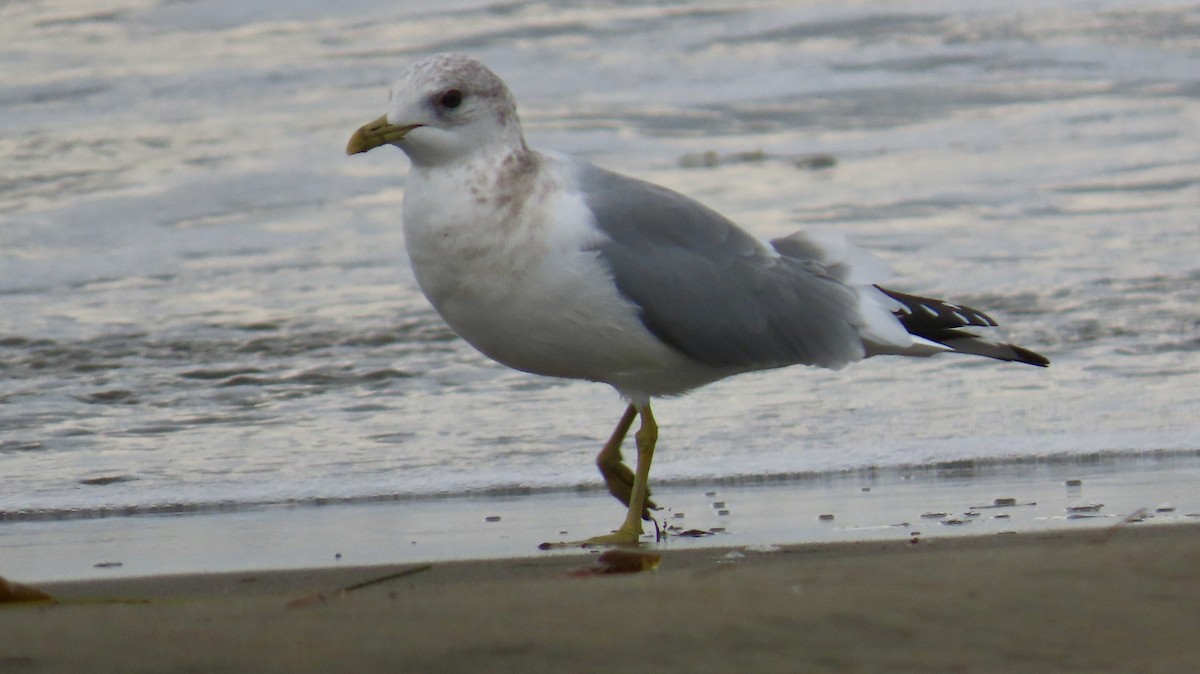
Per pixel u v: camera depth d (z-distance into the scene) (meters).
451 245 9.29
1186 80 27.72
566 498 10.60
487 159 9.31
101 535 9.57
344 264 17.92
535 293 9.35
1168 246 17.69
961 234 18.52
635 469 10.89
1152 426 11.95
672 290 9.53
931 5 32.28
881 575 5.98
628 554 7.59
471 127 9.27
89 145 23.50
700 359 9.78
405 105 9.23
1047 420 12.20
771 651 4.95
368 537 9.34
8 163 22.52
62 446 12.02
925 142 24.06
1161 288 16.05
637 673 4.78
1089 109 25.95
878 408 12.63
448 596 5.96
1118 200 19.98
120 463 11.53
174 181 21.61
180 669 4.97
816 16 31.72
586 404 12.98
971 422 12.20
